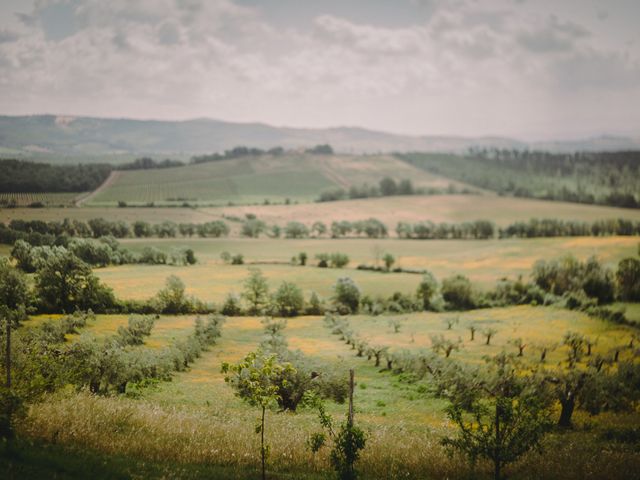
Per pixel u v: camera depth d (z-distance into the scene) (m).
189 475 14.66
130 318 72.31
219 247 162.50
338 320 85.88
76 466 13.72
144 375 45.03
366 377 53.38
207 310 93.19
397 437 23.70
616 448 24.20
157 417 21.14
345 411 37.62
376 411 38.53
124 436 17.70
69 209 173.62
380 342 74.44
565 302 104.12
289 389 35.81
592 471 18.83
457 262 150.50
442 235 194.88
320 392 39.16
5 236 120.12
